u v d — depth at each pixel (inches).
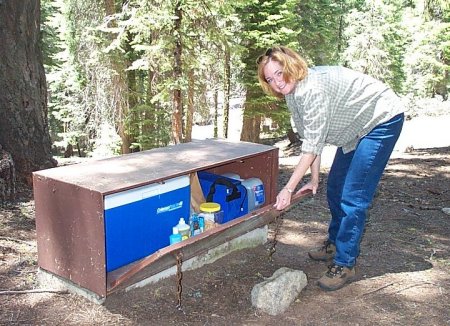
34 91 225.5
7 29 213.3
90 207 107.3
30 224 171.8
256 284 125.3
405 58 961.5
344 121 120.9
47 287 124.6
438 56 933.2
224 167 164.2
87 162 133.5
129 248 118.3
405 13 890.7
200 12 379.9
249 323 113.9
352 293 128.4
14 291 121.4
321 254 148.6
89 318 112.0
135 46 381.4
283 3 553.3
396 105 122.5
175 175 122.1
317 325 113.5
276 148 158.4
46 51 657.6
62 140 765.9
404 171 271.3
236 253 150.9
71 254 114.8
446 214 196.5
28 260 141.1
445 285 133.3
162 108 524.4
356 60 853.8
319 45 685.9
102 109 523.2
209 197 147.4
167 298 122.3
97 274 110.0
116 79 495.8
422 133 716.7
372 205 206.2
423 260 150.1
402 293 128.6
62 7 597.9
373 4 848.9
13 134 216.8
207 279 133.3
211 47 428.1
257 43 535.5
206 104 484.1
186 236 125.7
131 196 116.3
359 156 123.4
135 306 117.6
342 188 137.9
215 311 118.3
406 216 192.7
